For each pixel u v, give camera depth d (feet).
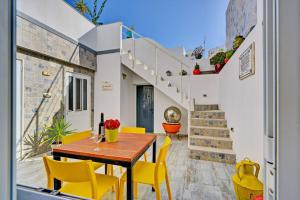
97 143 5.82
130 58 16.69
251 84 7.15
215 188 7.29
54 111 12.67
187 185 7.54
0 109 1.45
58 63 13.07
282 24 1.39
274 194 1.48
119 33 16.87
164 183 7.68
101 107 17.29
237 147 9.59
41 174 8.63
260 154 6.18
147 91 20.68
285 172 1.39
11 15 1.53
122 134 7.32
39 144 11.39
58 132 11.71
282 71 1.40
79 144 5.71
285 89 1.39
